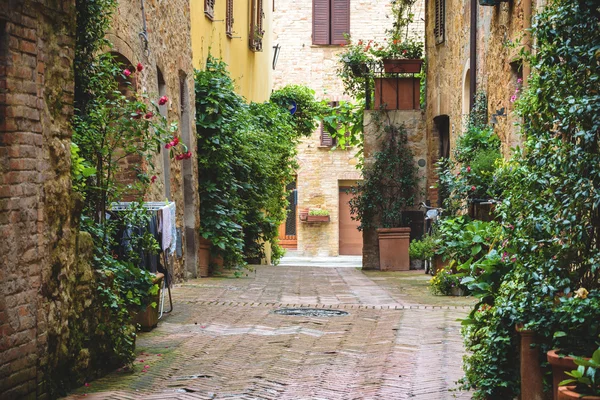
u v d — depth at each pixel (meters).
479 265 6.93
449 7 18.69
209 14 19.20
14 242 5.99
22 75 6.20
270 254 26.75
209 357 8.14
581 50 5.95
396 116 21.45
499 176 11.20
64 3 6.87
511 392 6.16
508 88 13.20
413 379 7.20
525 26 11.69
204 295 12.84
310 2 36.28
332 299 12.91
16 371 5.95
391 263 20.31
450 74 18.56
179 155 12.38
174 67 15.09
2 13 5.93
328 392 6.78
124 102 10.86
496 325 6.26
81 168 7.45
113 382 7.11
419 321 10.46
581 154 5.76
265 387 6.92
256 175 19.44
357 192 21.52
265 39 29.72
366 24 36.09
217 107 17.09
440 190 18.48
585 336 5.55
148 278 9.08
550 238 6.06
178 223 14.91
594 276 5.84
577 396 4.59
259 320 10.44
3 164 5.91
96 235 8.12
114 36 11.03
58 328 6.59
